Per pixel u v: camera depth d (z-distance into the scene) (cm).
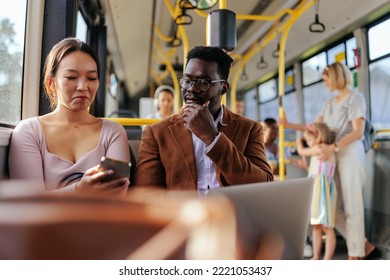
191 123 133
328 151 296
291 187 72
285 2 490
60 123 158
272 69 752
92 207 25
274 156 457
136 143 188
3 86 179
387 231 338
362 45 442
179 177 149
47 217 23
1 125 173
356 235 298
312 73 591
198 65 147
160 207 27
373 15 413
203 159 152
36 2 214
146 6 518
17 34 199
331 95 531
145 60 928
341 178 309
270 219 67
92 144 157
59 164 150
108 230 24
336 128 312
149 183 150
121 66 875
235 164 134
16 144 150
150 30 659
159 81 914
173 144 152
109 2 427
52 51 158
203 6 276
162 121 161
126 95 1418
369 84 437
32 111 211
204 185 150
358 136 297
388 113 402
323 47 548
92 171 107
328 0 457
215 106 154
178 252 25
